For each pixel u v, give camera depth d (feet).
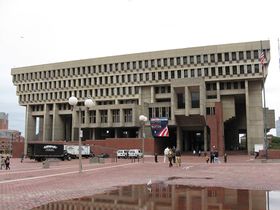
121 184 56.85
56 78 357.61
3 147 504.02
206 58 303.27
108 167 116.88
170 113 292.40
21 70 375.86
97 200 37.93
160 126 273.33
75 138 333.83
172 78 311.68
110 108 310.86
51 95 359.25
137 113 306.76
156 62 318.24
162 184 55.47
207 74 301.02
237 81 299.99
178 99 297.12
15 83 378.94
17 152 307.17
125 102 335.26
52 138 353.72
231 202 35.40
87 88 343.05
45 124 359.25
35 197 41.19
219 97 299.58
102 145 287.07
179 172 88.43
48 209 32.32
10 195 43.37
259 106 294.87
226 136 328.08
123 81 329.93
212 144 270.26
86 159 219.82
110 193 44.24
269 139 311.47
